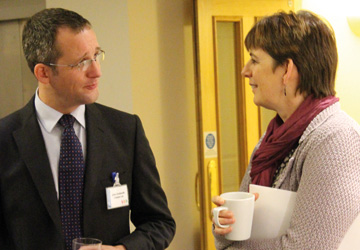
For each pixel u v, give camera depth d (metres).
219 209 1.40
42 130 1.70
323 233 1.28
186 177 3.77
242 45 3.68
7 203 1.62
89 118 1.76
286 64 1.45
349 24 3.99
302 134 1.43
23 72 3.53
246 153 3.75
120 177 1.75
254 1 3.70
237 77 3.75
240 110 3.76
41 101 1.71
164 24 3.62
